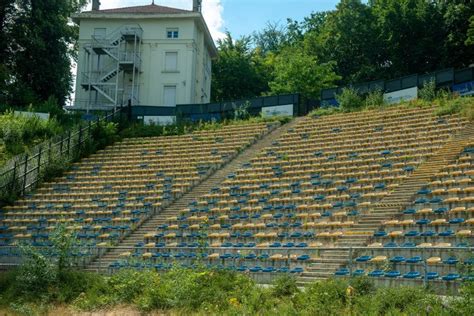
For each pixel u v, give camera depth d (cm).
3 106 4938
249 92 7612
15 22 5834
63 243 2239
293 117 4400
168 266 2225
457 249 1705
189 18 5591
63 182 3803
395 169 2845
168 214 3102
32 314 1809
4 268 2530
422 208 2358
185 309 1714
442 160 2783
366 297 1527
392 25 6162
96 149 4353
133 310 1794
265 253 2277
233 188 3219
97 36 5656
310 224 2464
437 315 1336
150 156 4088
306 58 6272
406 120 3594
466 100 3534
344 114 4106
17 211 3444
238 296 1741
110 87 5531
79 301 1911
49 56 6022
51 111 4903
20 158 3938
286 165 3409
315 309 1507
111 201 3391
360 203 2562
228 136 4222
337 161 3253
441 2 6181
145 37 5619
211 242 2623
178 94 5506
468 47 5838
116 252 2667
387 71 6269
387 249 1852
